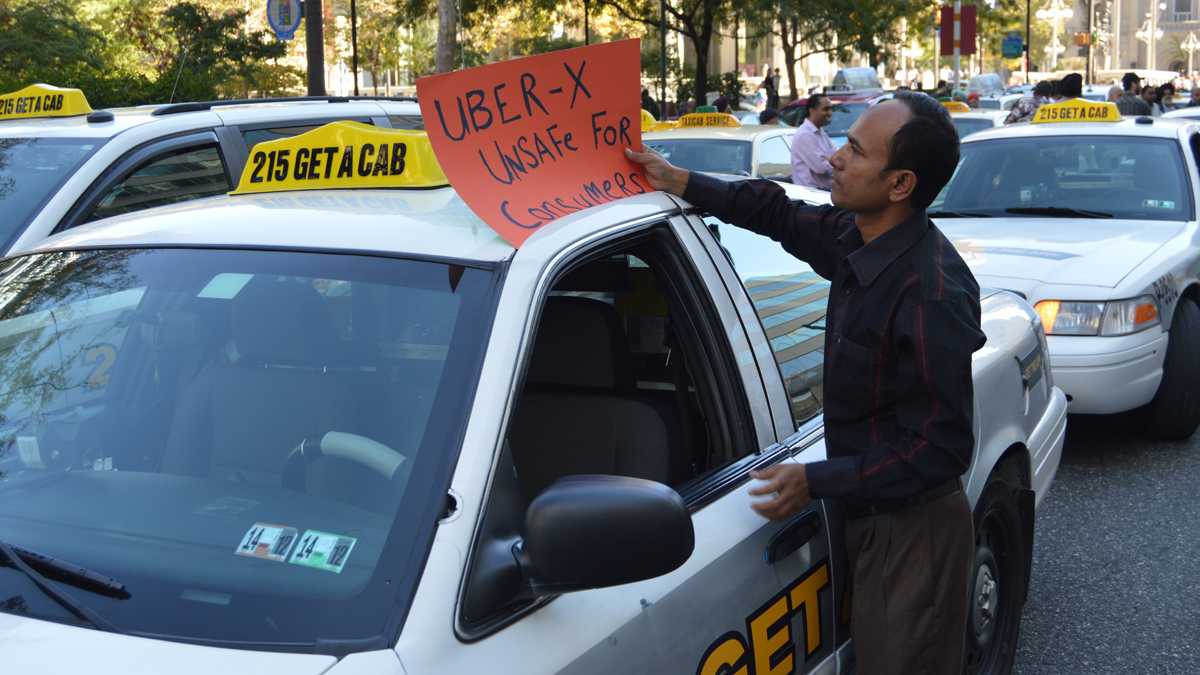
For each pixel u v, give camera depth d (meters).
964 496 2.75
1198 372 6.46
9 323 2.46
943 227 7.16
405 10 28.08
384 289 2.19
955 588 2.70
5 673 1.70
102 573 1.91
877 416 2.59
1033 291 6.08
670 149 10.18
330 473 2.03
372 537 1.91
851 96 29.55
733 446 2.65
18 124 5.86
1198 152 7.71
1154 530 5.43
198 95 16.42
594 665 1.99
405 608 1.79
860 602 2.71
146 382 2.29
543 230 2.31
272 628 1.79
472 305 2.12
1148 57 99.25
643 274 3.10
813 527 2.70
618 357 2.96
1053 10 79.69
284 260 2.32
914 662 2.67
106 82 15.75
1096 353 5.93
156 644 1.76
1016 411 3.70
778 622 2.54
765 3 26.62
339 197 2.66
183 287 2.36
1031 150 7.62
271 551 1.93
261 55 20.44
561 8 30.64
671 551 1.92
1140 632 4.43
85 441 2.22
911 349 2.50
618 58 2.77
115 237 2.60
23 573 1.92
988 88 39.56
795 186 3.66
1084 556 5.16
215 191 5.82
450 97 2.38
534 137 2.55
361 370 2.13
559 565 1.86
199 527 2.00
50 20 19.12
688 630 2.24
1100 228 6.88
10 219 5.09
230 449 2.13
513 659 1.85
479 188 2.34
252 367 2.21
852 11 27.86
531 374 3.01
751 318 2.78
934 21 37.16
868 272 2.55
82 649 1.74
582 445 2.89
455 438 1.96
